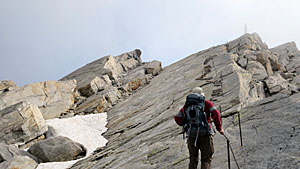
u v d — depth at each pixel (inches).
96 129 764.6
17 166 504.7
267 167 220.1
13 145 616.1
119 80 1183.6
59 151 586.6
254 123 327.9
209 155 211.9
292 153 226.8
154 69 1244.5
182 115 223.8
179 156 322.7
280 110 334.3
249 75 613.9
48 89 888.3
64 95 925.8
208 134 211.6
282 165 214.4
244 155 257.0
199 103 217.8
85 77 1140.5
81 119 821.9
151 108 716.7
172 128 462.0
